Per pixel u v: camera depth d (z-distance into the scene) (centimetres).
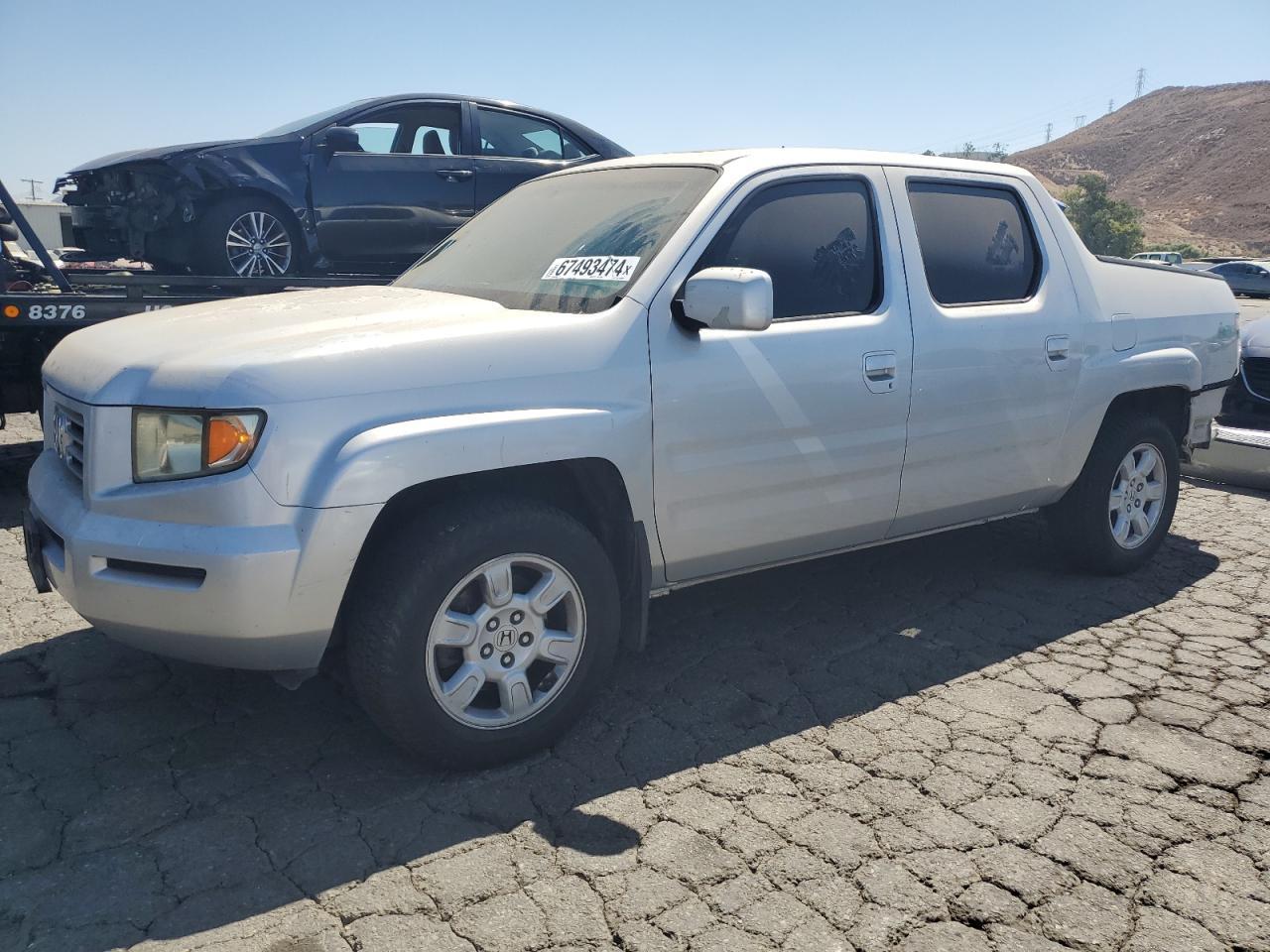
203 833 272
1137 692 359
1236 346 528
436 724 290
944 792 293
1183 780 300
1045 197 449
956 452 401
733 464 340
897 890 249
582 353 309
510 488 326
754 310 300
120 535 274
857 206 384
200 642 276
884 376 372
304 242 736
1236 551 531
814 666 382
